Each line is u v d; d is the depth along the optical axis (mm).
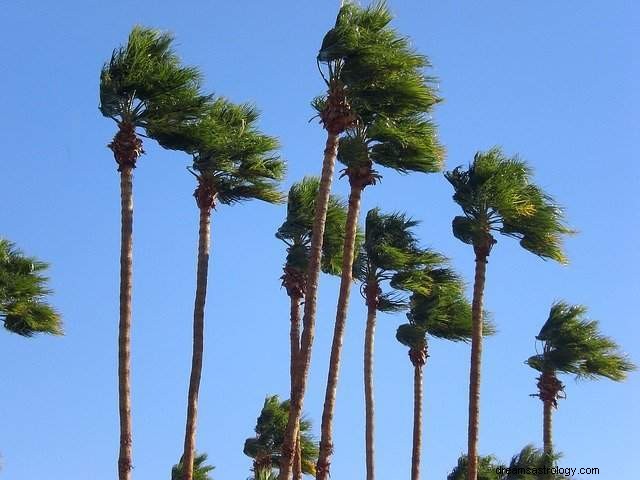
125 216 30453
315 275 30844
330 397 31750
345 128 31453
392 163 34000
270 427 44594
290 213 38281
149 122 31406
